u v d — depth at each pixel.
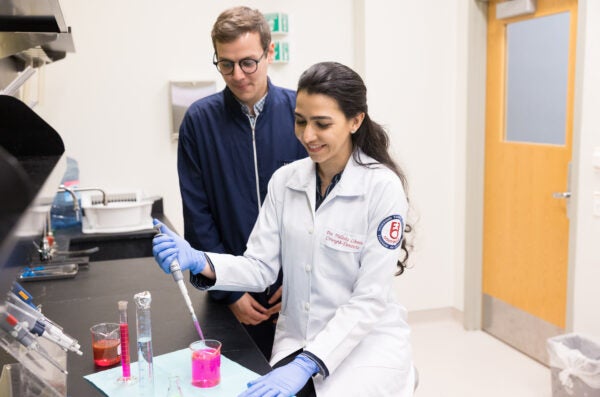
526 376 3.28
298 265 1.57
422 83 3.83
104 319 1.69
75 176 3.47
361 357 1.47
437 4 3.78
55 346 1.28
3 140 1.21
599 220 2.84
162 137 3.58
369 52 3.70
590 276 2.92
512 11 3.41
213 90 3.57
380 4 3.68
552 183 3.26
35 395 1.09
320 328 1.56
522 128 3.51
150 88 3.53
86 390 1.26
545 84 3.29
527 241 3.49
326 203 1.53
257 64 1.82
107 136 3.50
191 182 2.04
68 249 2.79
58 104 3.41
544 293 3.38
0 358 1.18
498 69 3.64
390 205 1.46
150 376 1.28
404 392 1.51
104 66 3.44
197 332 1.58
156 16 3.48
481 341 3.78
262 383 1.22
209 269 1.57
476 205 3.86
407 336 1.57
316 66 1.40
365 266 1.48
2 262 0.51
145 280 2.09
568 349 2.71
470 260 3.90
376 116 3.77
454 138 3.95
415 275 4.02
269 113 1.99
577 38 2.91
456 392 3.11
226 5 3.57
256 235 1.67
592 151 2.85
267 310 1.94
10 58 2.28
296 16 3.70
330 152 1.42
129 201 3.40
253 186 2.01
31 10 1.23
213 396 1.23
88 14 3.38
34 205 0.64
